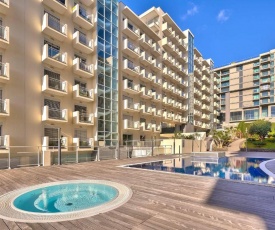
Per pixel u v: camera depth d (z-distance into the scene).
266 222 3.46
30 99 15.01
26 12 15.12
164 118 32.12
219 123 67.31
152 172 8.98
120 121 23.77
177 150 24.92
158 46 31.80
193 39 43.78
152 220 3.55
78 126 18.50
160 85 31.27
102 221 3.53
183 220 3.54
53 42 16.94
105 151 19.05
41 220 3.61
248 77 68.31
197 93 43.62
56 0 16.55
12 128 13.84
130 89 24.61
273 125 50.53
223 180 7.08
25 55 14.88
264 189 5.77
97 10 20.69
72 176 8.09
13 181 7.14
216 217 3.68
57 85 16.72
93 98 19.50
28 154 14.58
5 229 3.29
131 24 26.91
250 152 29.66
